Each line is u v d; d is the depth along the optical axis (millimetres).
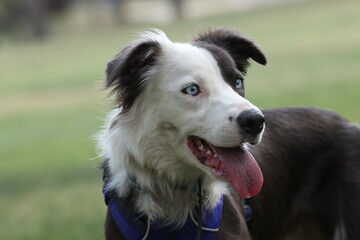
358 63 22391
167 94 5059
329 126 6305
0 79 30188
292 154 6168
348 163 6078
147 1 68062
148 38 5254
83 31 53188
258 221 5973
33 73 31094
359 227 5945
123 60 4980
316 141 6227
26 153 15039
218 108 4906
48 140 16344
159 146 5125
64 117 19453
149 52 5145
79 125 18000
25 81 28562
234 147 4914
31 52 41500
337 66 22219
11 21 57469
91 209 9930
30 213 10016
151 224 5176
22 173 12922
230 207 5383
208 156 4977
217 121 4852
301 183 6234
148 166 5184
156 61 5168
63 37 50000
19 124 19109
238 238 5312
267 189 5984
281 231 6262
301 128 6258
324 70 21734
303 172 6227
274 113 6301
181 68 5074
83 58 34906
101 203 10250
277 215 6141
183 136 5043
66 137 16516
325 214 6152
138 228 5152
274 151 6070
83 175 12289
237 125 4766
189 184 5219
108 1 62938
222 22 42750
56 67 32344
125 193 5219
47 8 62062
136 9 64312
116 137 5238
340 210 6047
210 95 5008
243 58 5766
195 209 5223
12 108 22203
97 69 29484
